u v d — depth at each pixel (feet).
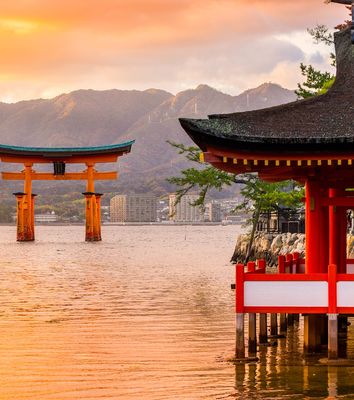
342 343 103.96
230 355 99.35
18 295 184.96
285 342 105.70
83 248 505.66
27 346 109.91
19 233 634.43
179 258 361.30
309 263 92.02
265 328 103.09
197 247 507.71
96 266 306.35
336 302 85.30
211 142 83.20
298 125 85.56
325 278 85.46
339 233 106.11
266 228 311.47
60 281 229.66
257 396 78.95
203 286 203.92
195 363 95.61
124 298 174.70
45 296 181.88
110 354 103.09
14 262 343.67
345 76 94.07
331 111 87.76
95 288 202.59
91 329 125.49
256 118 86.74
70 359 100.22
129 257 377.71
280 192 251.39
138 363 96.68
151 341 112.78
